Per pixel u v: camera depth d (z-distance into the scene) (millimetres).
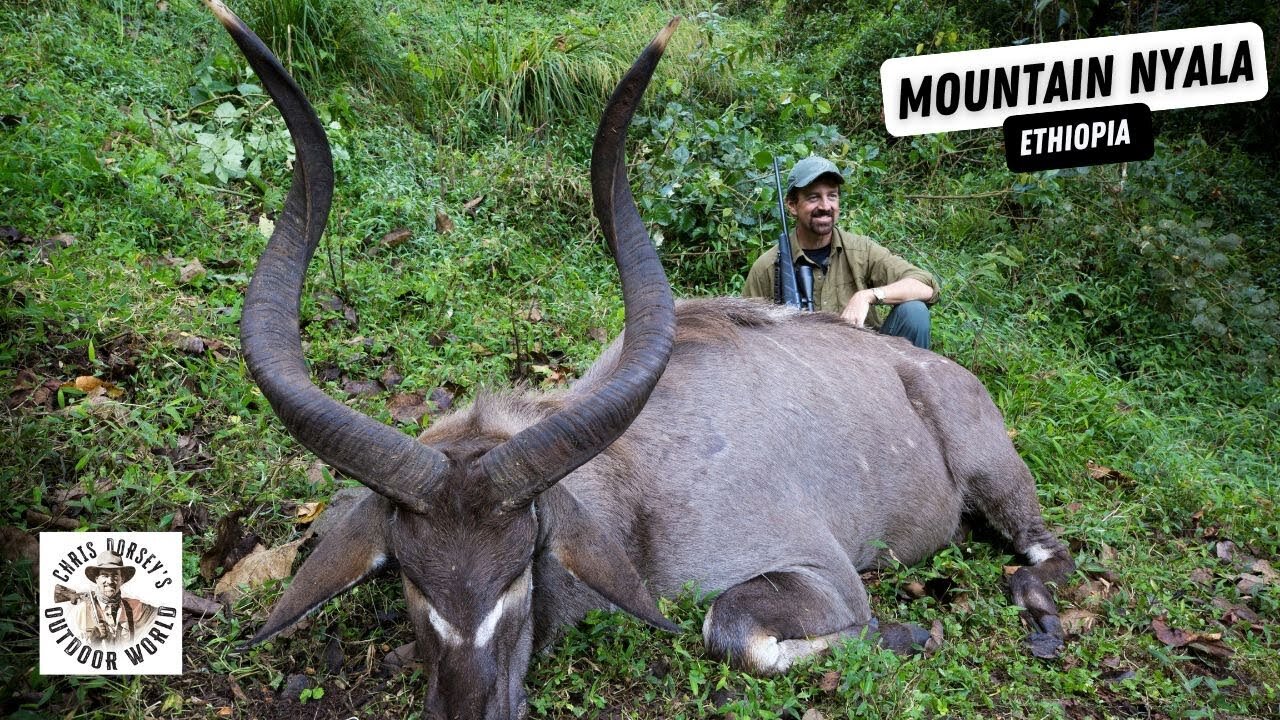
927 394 4477
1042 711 3246
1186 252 7090
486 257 5973
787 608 3340
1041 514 4500
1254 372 6777
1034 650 3627
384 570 2957
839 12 12008
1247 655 3699
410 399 4555
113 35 7188
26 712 2816
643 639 3281
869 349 4484
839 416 4074
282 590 3402
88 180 5398
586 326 5496
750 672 3184
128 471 3732
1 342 4180
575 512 2926
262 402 4297
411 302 5395
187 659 3182
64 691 2982
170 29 7574
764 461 3707
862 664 3197
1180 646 3764
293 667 3209
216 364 4414
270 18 7480
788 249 5281
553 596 3174
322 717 3020
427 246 6031
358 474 2621
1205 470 5301
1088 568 4176
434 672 2615
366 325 5102
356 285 5281
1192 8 10633
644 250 2977
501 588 2643
